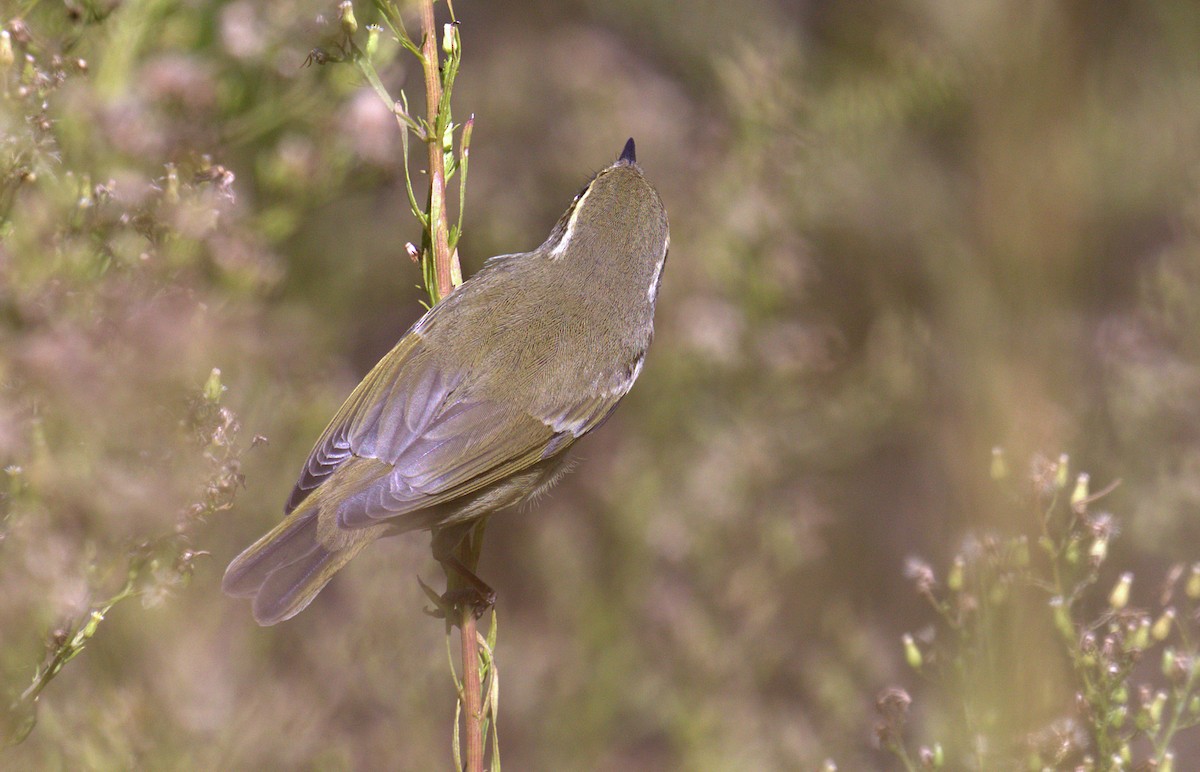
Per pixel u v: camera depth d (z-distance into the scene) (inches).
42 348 240.7
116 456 246.4
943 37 565.0
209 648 364.5
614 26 629.0
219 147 359.9
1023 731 294.4
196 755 340.2
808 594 531.5
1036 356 515.5
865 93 553.0
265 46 378.6
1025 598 303.6
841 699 480.1
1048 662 300.5
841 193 549.0
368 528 281.9
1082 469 506.9
